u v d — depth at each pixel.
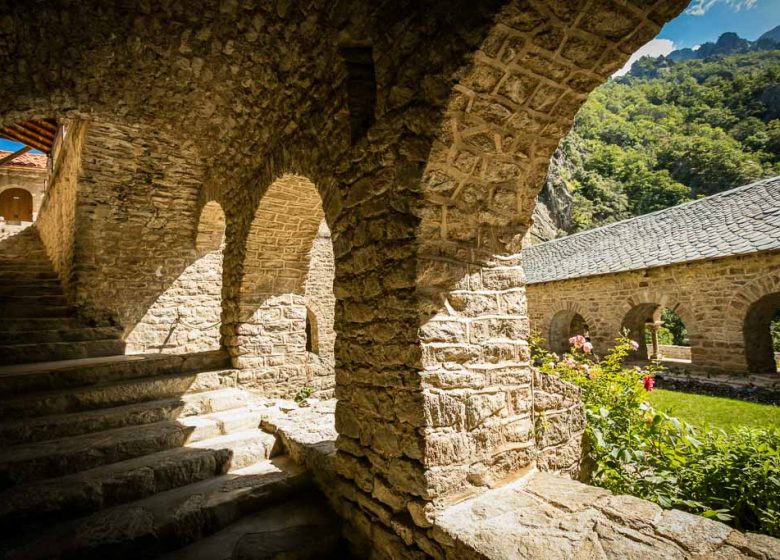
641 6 1.56
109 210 5.64
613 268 10.05
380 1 2.08
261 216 4.16
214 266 6.84
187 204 6.10
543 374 2.69
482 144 1.98
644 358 10.49
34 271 6.76
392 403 2.08
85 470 2.62
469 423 2.03
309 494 2.82
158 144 4.97
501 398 2.18
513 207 2.28
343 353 2.58
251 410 3.80
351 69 2.46
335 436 3.19
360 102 2.46
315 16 2.46
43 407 3.10
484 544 1.61
